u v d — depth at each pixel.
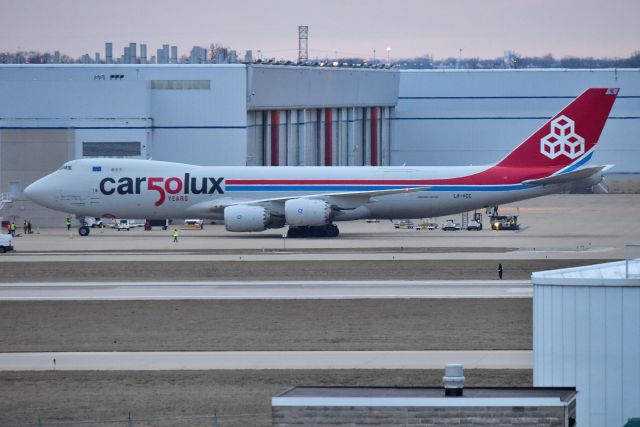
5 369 166.00
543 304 121.19
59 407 145.62
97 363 169.50
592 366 118.12
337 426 102.81
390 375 158.75
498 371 160.88
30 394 151.88
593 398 118.38
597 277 125.50
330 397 104.31
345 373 160.38
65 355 175.25
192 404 145.88
